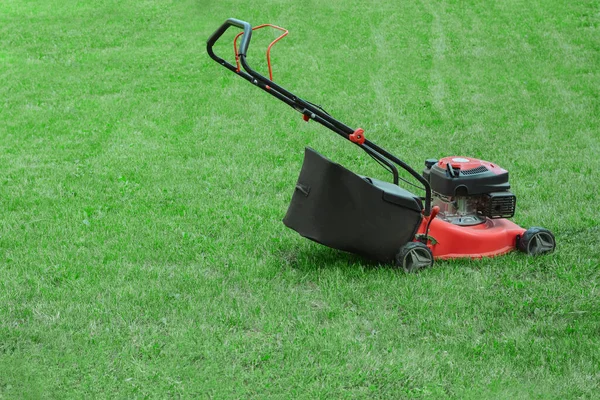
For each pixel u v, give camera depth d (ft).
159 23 58.03
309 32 52.65
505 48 46.34
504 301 22.62
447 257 24.09
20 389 20.79
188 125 33.55
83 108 36.19
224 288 23.09
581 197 26.81
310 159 23.44
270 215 26.25
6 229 25.54
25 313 22.43
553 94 36.35
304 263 24.02
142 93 39.09
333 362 21.18
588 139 31.22
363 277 23.40
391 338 21.70
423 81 39.78
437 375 20.88
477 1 58.34
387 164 24.04
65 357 21.31
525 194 27.07
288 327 22.02
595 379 20.74
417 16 55.31
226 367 21.08
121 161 30.01
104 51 50.57
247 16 58.08
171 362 21.21
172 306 22.53
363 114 34.37
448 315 22.26
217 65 45.27
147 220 25.98
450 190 24.06
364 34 51.34
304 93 38.04
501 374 20.85
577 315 22.16
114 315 22.30
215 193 27.68
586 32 48.65
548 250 24.20
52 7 64.44
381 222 23.44
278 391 20.71
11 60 48.62
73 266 23.89
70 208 26.66
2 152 31.04
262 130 32.78
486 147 30.78
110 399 20.59
